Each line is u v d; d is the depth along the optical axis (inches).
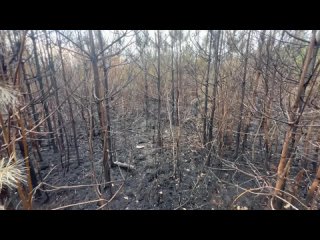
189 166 183.9
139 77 293.3
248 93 171.6
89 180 169.3
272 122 153.5
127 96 284.8
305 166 155.0
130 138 247.0
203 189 157.1
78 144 233.6
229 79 181.0
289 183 127.2
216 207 137.9
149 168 184.4
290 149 105.8
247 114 177.8
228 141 206.2
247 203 138.9
